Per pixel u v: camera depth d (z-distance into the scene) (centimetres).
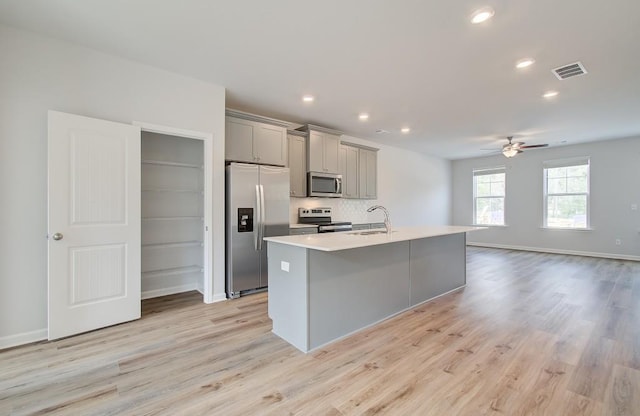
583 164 653
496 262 585
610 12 213
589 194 645
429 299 362
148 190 364
